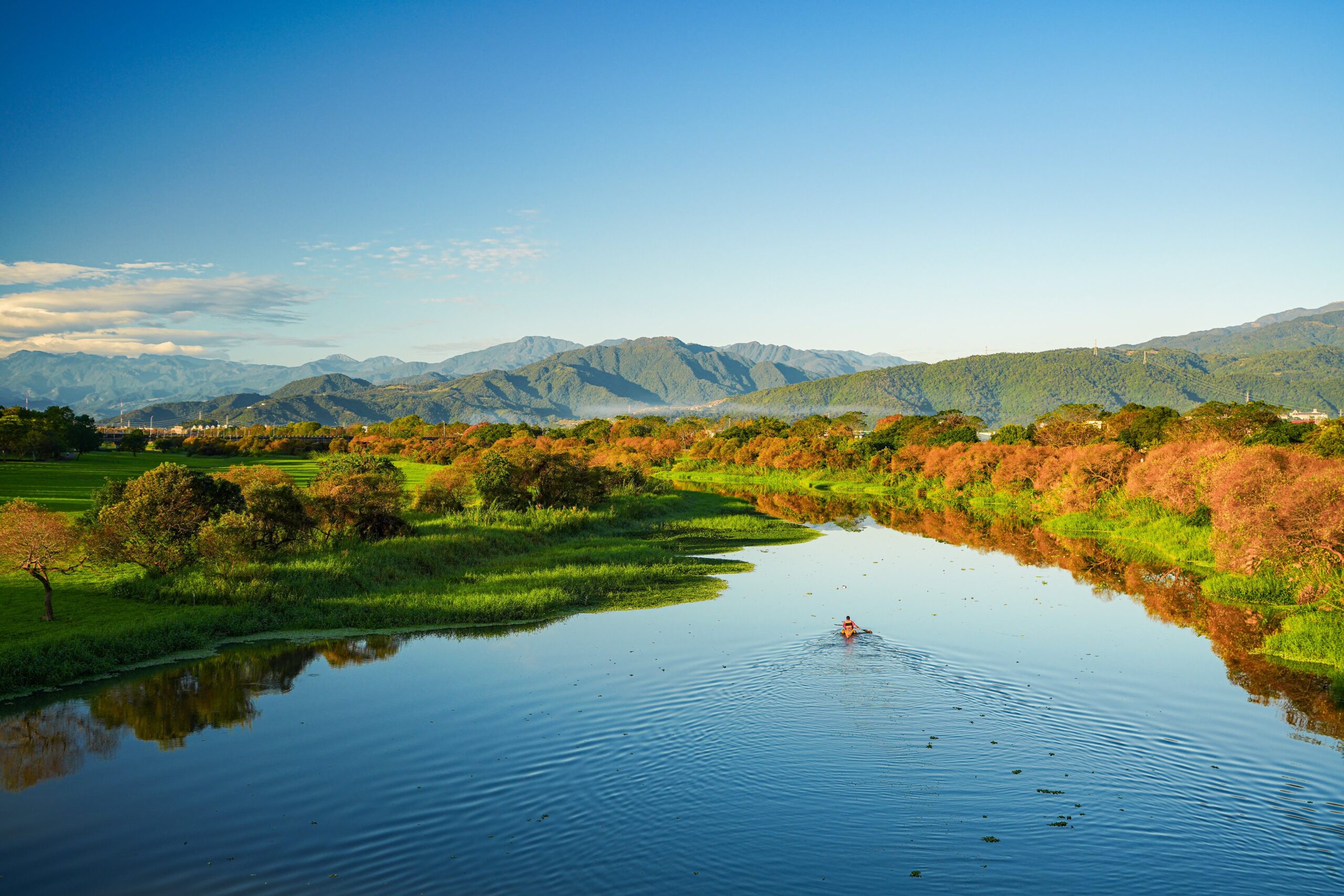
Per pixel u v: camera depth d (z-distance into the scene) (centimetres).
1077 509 7394
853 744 2039
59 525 3262
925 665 2747
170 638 3078
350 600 3734
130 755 2077
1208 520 5953
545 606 3772
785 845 1563
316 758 2038
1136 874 1473
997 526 7331
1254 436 8838
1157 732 2162
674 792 1802
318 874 1510
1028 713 2275
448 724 2256
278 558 4247
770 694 2411
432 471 13912
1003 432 14075
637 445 18125
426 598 3825
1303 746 2075
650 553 5341
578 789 1828
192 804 1803
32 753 2100
